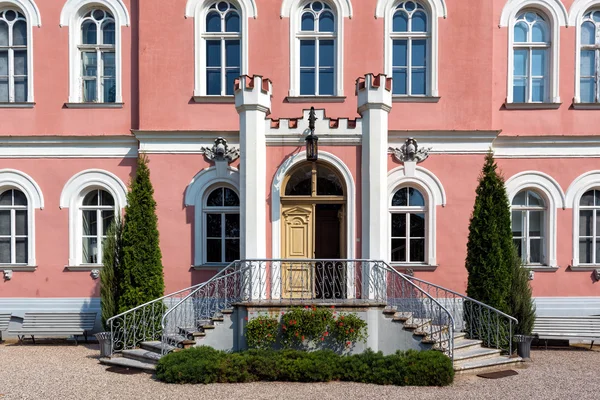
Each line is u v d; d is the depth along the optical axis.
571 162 11.48
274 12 11.39
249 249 9.47
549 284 11.32
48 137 11.49
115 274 10.26
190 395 6.95
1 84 11.85
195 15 11.34
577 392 7.11
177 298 10.95
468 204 11.08
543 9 11.66
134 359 8.91
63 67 11.70
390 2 11.37
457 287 10.95
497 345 8.98
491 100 11.20
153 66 11.32
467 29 11.27
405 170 11.09
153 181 11.20
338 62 11.32
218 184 11.24
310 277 9.79
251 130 9.55
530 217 11.68
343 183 9.87
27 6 11.73
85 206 11.68
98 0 11.64
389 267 8.86
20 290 11.45
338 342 8.43
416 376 7.39
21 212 11.80
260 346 8.39
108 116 11.63
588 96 11.84
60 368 8.58
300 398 6.79
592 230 11.60
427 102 11.23
